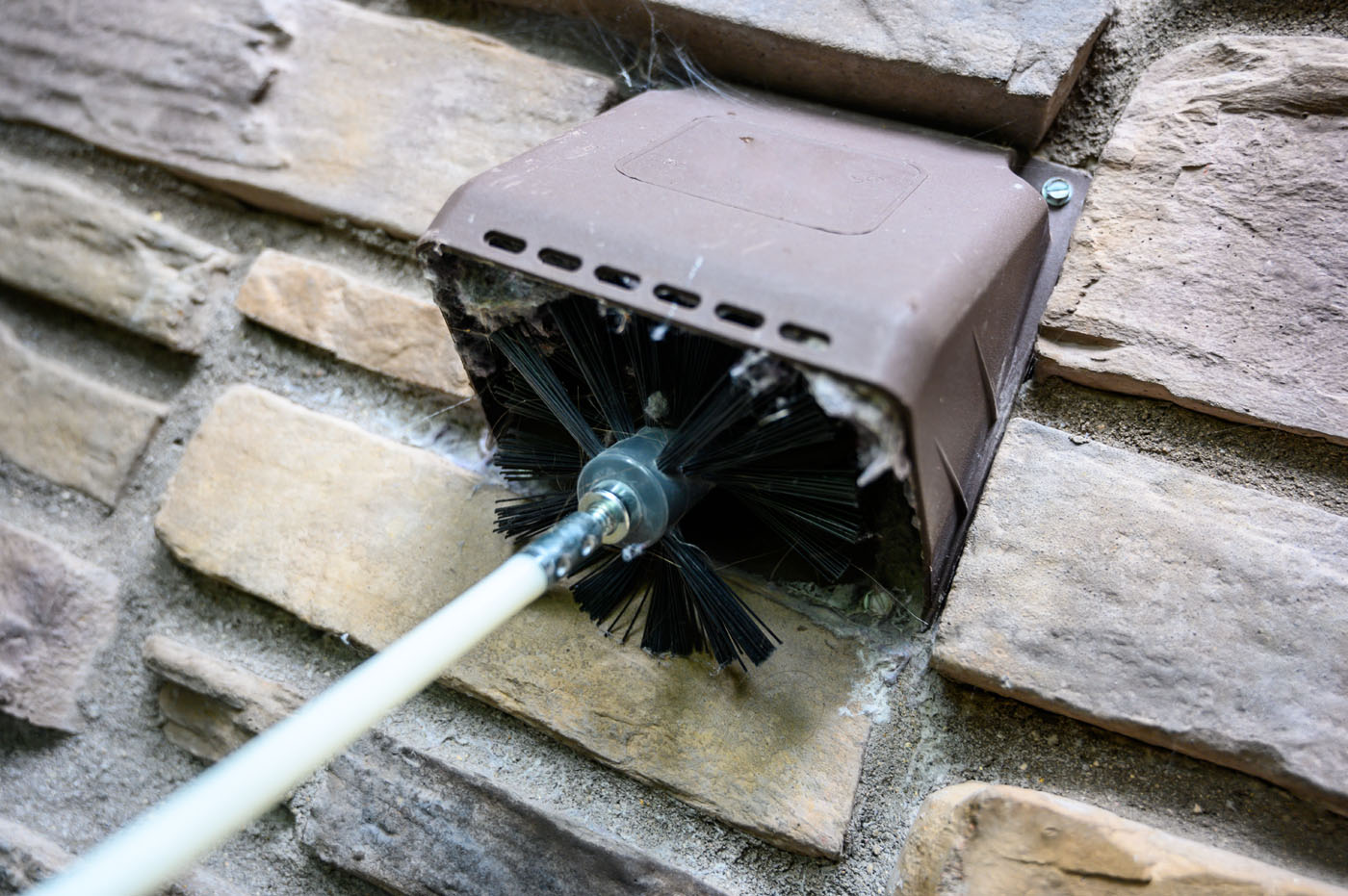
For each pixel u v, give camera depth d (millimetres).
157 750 788
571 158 630
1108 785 603
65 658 809
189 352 872
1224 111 716
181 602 810
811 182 620
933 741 642
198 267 886
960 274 547
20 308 940
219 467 818
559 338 632
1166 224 695
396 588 738
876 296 502
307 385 842
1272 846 569
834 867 625
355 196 851
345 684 472
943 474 566
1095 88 769
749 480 600
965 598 632
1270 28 741
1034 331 695
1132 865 547
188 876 731
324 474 794
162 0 952
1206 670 587
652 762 655
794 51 778
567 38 879
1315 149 683
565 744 682
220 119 901
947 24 746
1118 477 649
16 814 792
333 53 906
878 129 757
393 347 815
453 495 763
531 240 562
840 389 490
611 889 635
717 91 823
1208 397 644
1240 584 603
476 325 644
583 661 688
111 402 877
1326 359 634
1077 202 739
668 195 589
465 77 871
